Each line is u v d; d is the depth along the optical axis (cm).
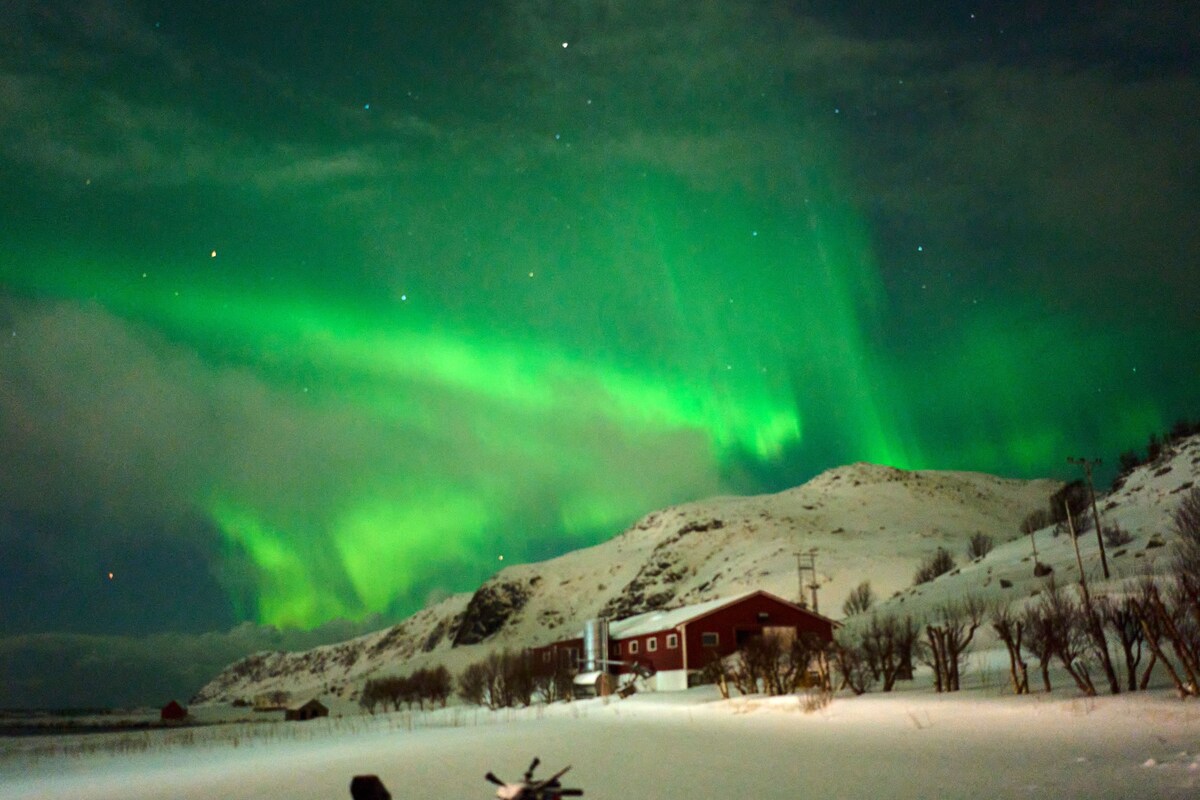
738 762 1902
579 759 2153
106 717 16162
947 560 10712
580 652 8731
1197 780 1288
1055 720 2270
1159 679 2888
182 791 2108
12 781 3053
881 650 4153
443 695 10369
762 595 7912
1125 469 9969
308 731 5941
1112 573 5609
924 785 1423
